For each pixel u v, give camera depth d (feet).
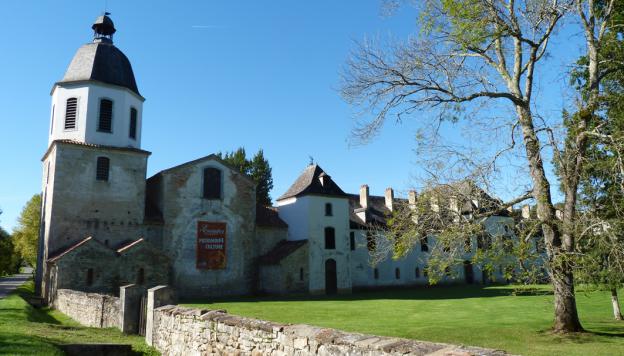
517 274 45.24
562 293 46.91
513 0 51.57
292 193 139.64
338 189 140.46
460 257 49.03
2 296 91.71
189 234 115.24
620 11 51.55
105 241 103.45
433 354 17.31
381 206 163.22
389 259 151.64
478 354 16.71
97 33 116.16
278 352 24.86
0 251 180.65
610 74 53.26
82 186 102.83
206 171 120.98
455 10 47.32
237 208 124.36
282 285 119.65
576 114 47.39
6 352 27.84
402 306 88.28
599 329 52.95
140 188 109.91
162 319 39.19
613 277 43.47
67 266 87.20
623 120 45.19
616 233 42.11
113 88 108.68
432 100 53.42
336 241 135.13
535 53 52.13
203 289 114.83
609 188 45.34
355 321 65.31
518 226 46.57
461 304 89.86
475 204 50.03
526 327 54.29
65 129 105.19
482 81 54.34
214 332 31.07
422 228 49.88
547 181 48.78
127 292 47.39
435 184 49.85
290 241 134.31
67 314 71.46
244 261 123.44
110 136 107.04
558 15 49.88
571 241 46.26
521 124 51.72
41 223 109.70
